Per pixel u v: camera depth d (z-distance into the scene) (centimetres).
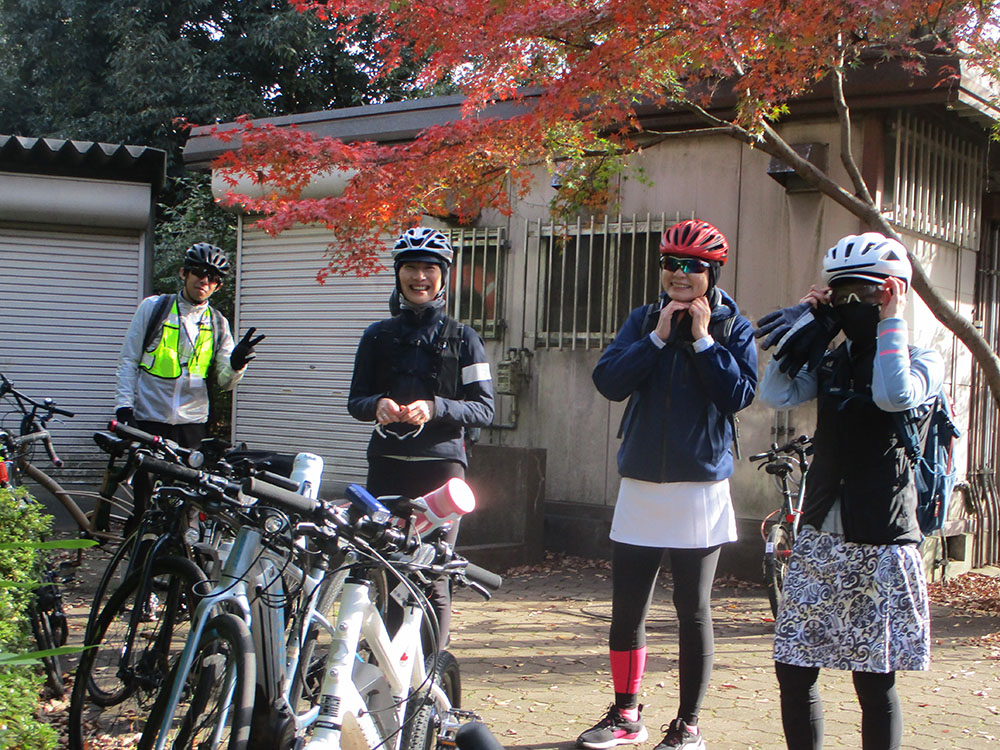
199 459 328
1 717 301
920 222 798
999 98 729
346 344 1024
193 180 1536
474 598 725
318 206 682
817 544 321
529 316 923
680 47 587
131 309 1009
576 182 773
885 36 602
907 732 451
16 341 981
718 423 408
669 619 670
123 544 479
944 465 324
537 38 607
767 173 776
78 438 990
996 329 927
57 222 980
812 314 333
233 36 1886
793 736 323
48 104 1925
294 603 319
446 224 962
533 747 419
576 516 891
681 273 400
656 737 432
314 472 334
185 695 301
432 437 431
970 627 663
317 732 247
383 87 1877
